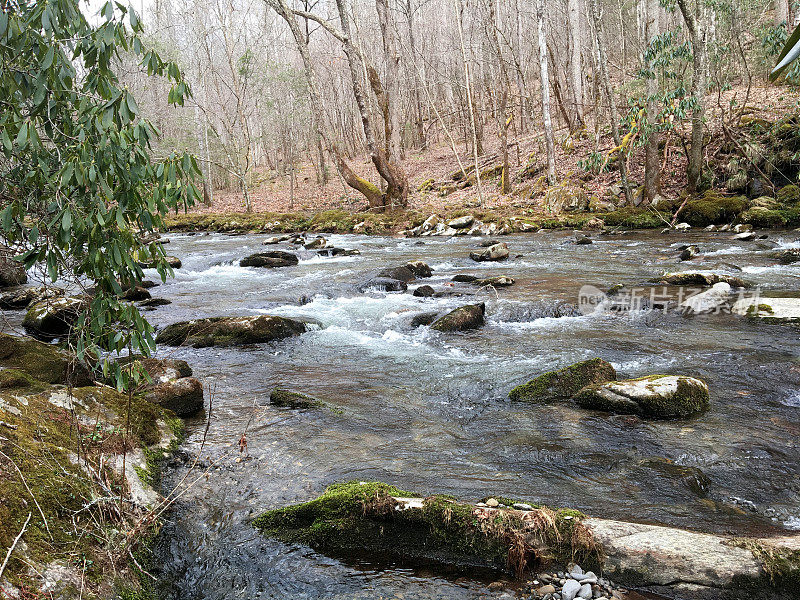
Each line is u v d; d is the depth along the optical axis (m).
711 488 3.48
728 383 5.12
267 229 21.56
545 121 20.69
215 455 4.08
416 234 18.52
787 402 4.66
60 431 3.44
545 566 2.80
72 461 3.16
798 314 6.87
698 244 12.83
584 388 4.89
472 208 21.31
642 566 2.65
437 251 14.59
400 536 3.03
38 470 2.91
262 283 11.20
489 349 6.53
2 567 2.22
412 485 3.62
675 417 4.47
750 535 2.94
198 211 29.84
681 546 2.67
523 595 2.63
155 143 24.66
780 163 16.31
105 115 2.75
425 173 31.61
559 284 9.55
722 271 9.70
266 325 7.20
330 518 3.15
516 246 14.55
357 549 3.06
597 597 2.58
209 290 10.62
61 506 2.79
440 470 3.82
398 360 6.29
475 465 3.88
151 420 4.24
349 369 6.05
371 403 5.07
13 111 2.92
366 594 2.69
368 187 23.27
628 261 11.41
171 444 4.15
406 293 9.70
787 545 2.61
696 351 6.03
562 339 6.74
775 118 18.12
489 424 4.55
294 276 11.80
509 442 4.21
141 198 3.03
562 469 3.78
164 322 8.07
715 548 2.64
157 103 28.23
